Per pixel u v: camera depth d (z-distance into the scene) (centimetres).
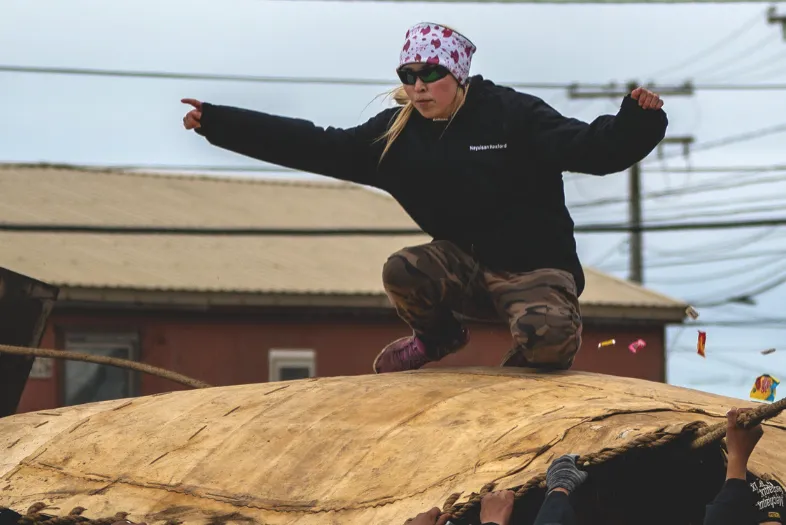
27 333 1405
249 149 1120
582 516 902
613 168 1027
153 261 4034
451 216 1110
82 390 3766
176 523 926
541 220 1100
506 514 815
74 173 4653
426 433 953
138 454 1041
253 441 1009
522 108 1076
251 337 3988
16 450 1107
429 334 1170
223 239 4328
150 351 3853
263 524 905
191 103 1107
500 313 1112
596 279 4688
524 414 946
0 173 4522
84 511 970
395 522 854
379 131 1118
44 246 3988
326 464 950
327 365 4053
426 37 1077
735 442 819
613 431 869
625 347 4328
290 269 4194
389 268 1120
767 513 857
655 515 926
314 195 4950
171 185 4750
